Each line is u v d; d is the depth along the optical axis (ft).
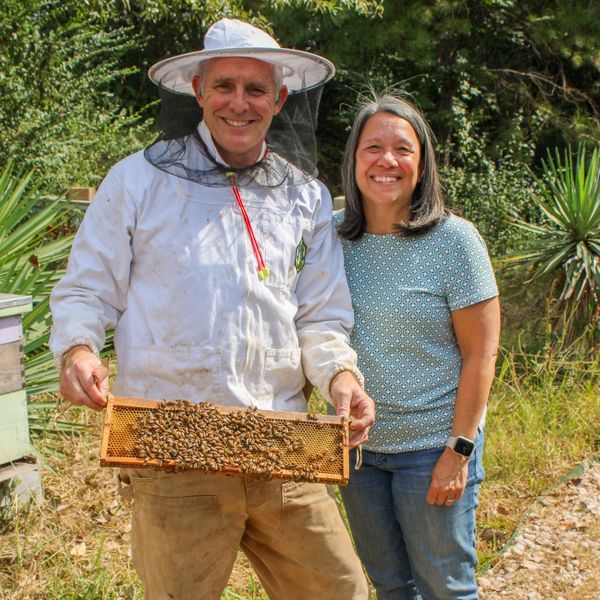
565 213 23.72
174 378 7.80
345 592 8.47
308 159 8.77
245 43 7.91
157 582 8.02
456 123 45.60
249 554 8.91
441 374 8.99
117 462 7.02
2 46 31.12
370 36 41.04
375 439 9.14
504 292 24.95
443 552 9.09
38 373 15.23
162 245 7.87
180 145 8.22
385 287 8.95
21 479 13.34
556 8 43.93
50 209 17.99
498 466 16.20
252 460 7.28
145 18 40.11
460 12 43.65
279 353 8.14
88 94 35.47
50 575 11.76
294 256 8.34
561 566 12.94
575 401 18.79
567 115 48.75
